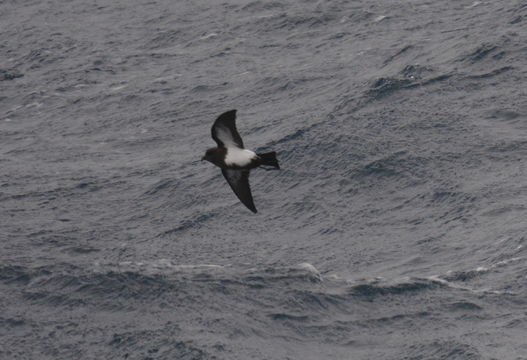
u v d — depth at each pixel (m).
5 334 29.89
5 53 70.44
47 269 34.78
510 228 35.31
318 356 28.33
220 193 42.03
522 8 59.31
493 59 51.03
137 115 54.53
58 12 79.81
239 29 67.88
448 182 39.91
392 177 40.91
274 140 45.31
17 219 41.50
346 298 31.64
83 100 58.44
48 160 49.22
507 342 28.33
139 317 30.44
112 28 73.38
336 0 69.44
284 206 40.19
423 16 63.28
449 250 34.78
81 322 30.39
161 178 44.44
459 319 29.95
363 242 36.50
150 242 38.19
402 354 28.28
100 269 34.34
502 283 31.75
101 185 44.78
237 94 55.00
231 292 32.00
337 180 41.34
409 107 46.97
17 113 58.06
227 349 28.14
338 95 50.53
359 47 59.47
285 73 56.69
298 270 33.72
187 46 66.69
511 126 44.12
